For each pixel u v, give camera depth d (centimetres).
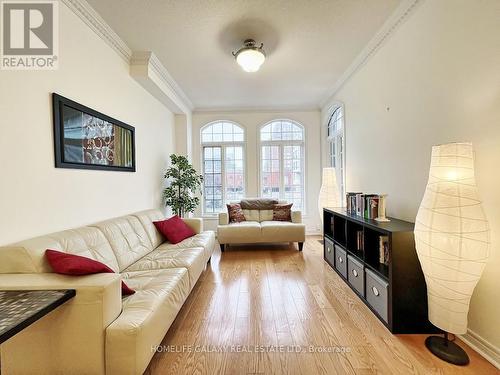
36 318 103
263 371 152
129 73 310
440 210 154
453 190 151
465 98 173
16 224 163
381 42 278
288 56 319
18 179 165
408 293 187
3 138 157
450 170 153
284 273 312
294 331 191
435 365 155
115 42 272
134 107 325
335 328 195
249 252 411
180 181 430
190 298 247
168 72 362
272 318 210
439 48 196
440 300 160
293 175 559
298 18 245
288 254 397
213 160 561
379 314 205
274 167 558
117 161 281
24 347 131
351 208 298
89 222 234
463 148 151
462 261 148
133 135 317
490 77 155
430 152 209
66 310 129
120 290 143
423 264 166
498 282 153
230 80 394
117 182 283
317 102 511
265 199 489
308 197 545
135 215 289
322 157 535
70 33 211
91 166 235
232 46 292
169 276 199
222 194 560
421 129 220
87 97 233
